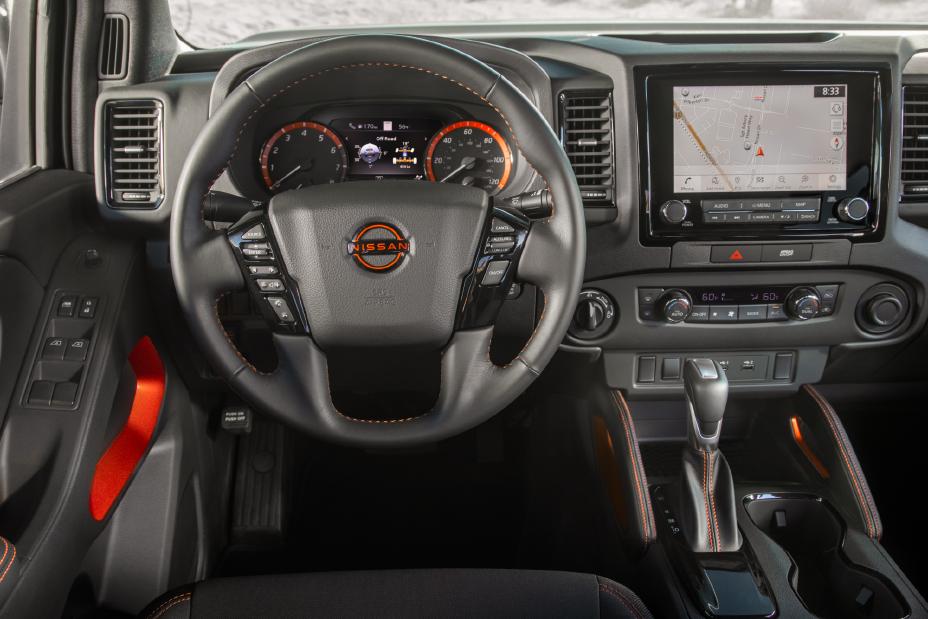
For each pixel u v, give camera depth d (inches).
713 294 65.4
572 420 78.1
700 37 67.9
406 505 81.4
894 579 54.2
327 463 86.8
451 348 48.4
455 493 83.2
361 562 74.0
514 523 78.8
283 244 46.1
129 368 60.8
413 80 57.6
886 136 60.9
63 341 53.1
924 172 62.5
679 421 76.5
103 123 58.5
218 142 45.4
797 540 65.8
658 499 64.8
